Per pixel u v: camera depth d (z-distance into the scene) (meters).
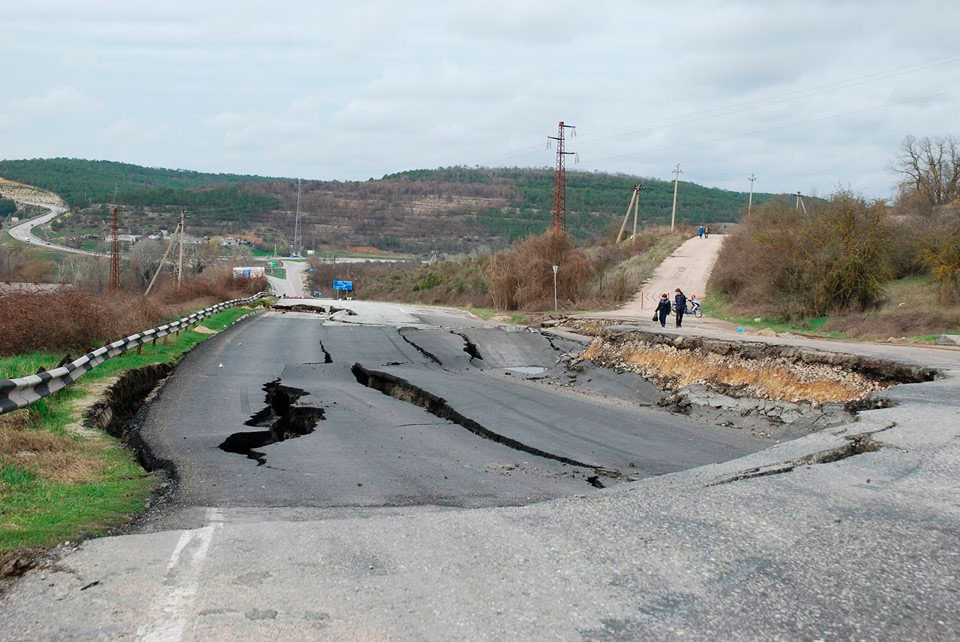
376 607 4.20
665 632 3.93
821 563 4.91
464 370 21.20
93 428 10.62
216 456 9.84
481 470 9.57
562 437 12.10
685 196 182.12
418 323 34.66
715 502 6.29
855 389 14.69
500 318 41.91
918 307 28.61
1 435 8.66
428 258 135.25
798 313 33.03
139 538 5.50
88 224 143.00
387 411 13.95
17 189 195.00
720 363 17.58
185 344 23.36
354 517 6.79
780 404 14.99
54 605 4.26
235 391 15.69
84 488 7.53
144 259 79.56
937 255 30.00
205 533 5.59
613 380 19.50
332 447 10.67
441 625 3.98
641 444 11.90
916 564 4.92
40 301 18.61
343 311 43.28
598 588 4.49
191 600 4.29
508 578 4.64
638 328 23.06
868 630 3.99
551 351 25.25
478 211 163.88
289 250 143.50
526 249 51.53
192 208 156.88
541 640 3.82
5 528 5.77
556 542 5.32
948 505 6.21
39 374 10.99
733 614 4.16
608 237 89.25
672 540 5.34
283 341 26.47
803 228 36.12
